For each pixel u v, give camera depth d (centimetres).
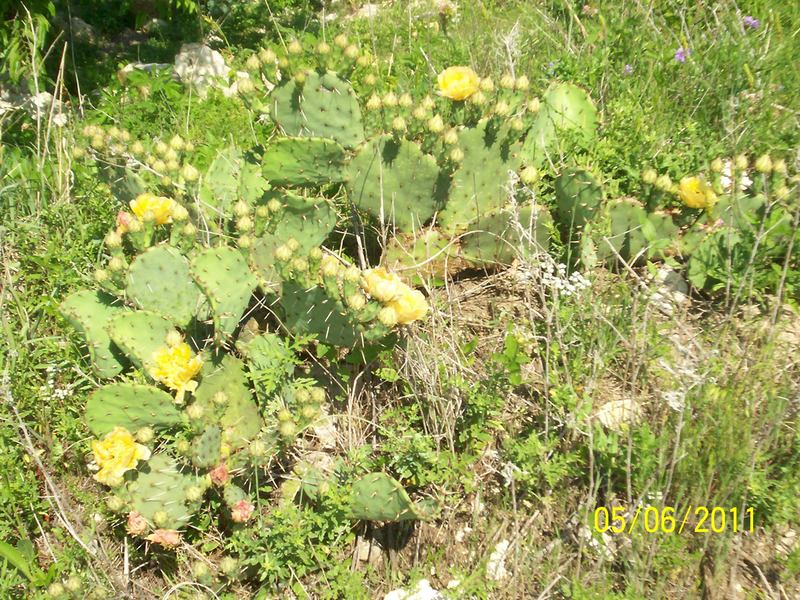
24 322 144
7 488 121
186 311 129
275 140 131
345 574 115
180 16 298
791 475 113
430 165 134
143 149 148
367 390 133
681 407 109
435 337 128
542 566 113
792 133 159
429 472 118
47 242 160
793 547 110
